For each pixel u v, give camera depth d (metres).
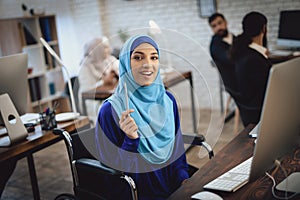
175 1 5.44
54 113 2.72
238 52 3.36
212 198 1.42
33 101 5.32
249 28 3.29
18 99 2.67
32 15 5.28
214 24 4.93
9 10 5.56
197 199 1.44
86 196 2.12
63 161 3.98
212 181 1.59
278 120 1.36
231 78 4.03
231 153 1.89
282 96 1.33
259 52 3.28
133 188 1.84
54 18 5.60
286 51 4.64
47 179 3.55
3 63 2.50
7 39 5.08
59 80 5.85
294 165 1.69
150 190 2.00
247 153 1.88
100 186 2.13
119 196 2.04
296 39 4.55
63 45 6.16
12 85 2.60
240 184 1.53
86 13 6.02
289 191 1.46
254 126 2.26
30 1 5.75
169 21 5.56
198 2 5.29
